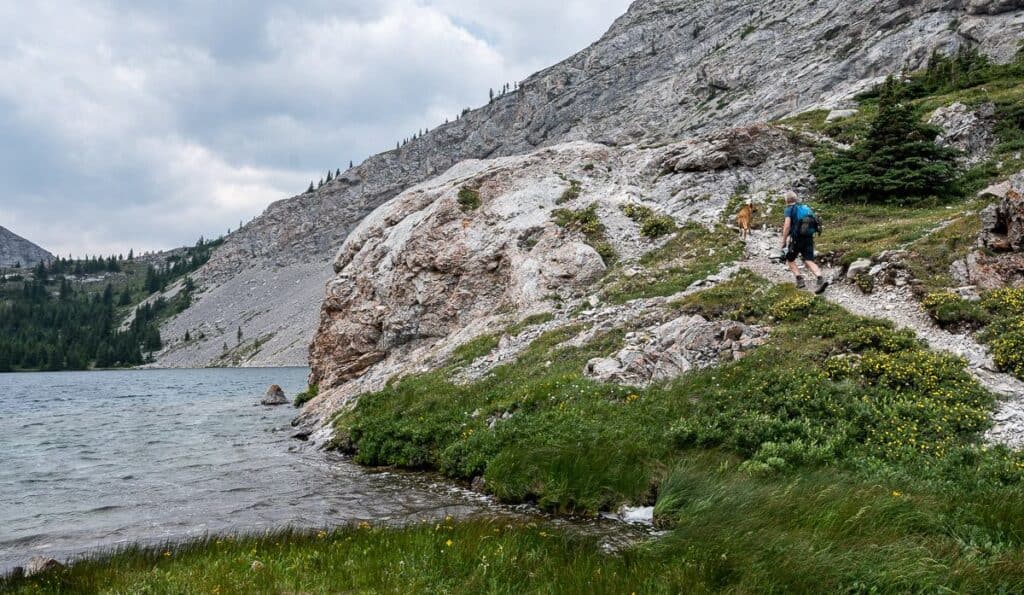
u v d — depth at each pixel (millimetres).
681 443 14445
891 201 31469
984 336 16047
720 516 10352
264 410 40812
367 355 33812
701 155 38469
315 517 13492
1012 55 59781
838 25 114188
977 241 20438
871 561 7965
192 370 196750
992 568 7496
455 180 41000
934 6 88500
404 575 8344
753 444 13750
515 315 27578
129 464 21297
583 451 14219
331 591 7969
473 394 21219
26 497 16688
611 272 28281
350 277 38375
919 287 19016
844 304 19828
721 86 134750
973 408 13555
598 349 21500
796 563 7973
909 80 55094
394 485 16375
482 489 15273
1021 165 31984
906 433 13062
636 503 12914
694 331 19344
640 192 35438
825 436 13453
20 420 39594
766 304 20734
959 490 10695
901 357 15742
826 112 46781
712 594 7449
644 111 159500
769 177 36719
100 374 177875
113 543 12305
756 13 175250
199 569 9023
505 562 8734
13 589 8805
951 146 35812
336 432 23438
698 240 29016
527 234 31922
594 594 7566
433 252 33469
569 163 38438
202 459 21734
